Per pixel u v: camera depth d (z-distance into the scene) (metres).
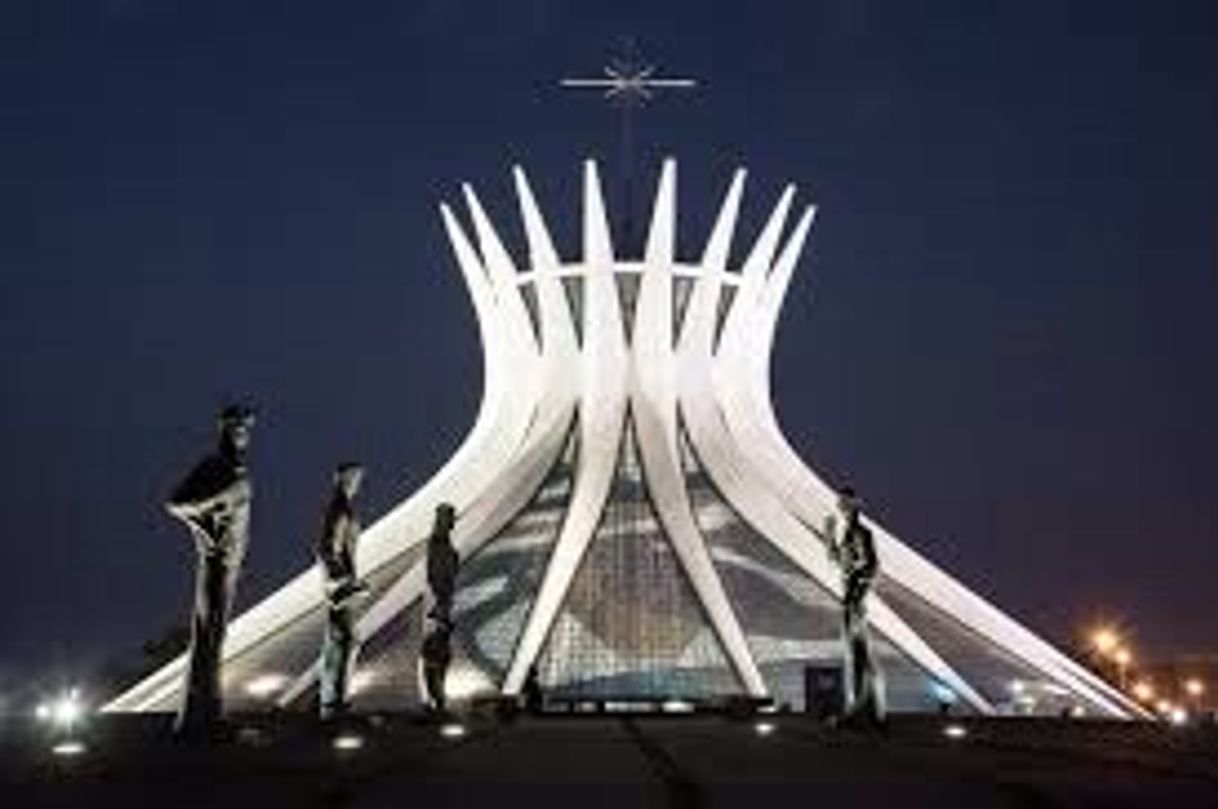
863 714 31.98
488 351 61.66
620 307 61.69
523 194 61.62
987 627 55.34
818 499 58.38
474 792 16.97
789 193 61.34
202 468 23.73
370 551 56.25
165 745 23.84
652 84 67.56
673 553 56.47
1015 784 18.00
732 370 61.12
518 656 51.66
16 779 17.95
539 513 58.03
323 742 25.31
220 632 23.84
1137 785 17.94
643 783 18.17
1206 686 94.31
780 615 54.19
